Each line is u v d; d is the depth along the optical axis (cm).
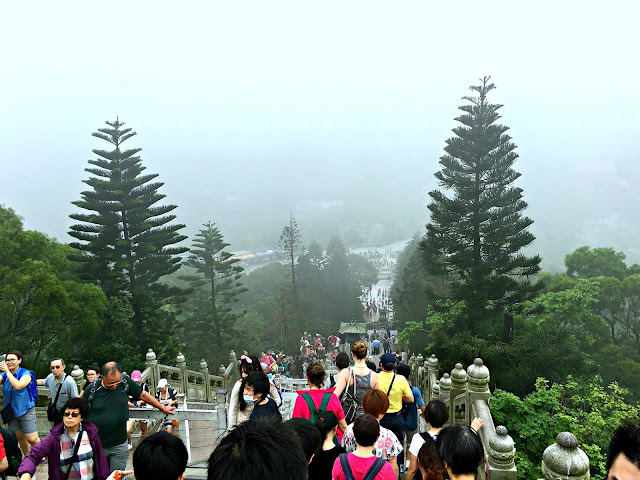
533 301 2531
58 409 618
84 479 415
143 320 2736
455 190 2591
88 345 2312
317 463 396
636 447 198
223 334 3941
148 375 1019
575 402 1323
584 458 348
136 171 2723
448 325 2553
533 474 734
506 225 2486
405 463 636
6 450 489
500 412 816
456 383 726
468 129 2559
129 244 2689
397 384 560
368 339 4391
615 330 3456
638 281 3000
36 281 2102
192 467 580
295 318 4934
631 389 2634
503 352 1884
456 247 2478
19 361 622
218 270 4144
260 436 190
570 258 3744
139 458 252
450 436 286
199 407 966
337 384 532
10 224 2334
